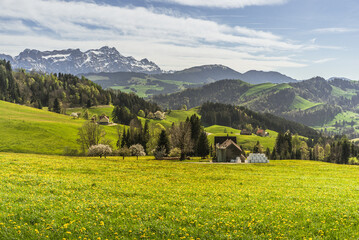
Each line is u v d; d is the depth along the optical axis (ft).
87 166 161.38
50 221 57.77
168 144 361.30
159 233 55.83
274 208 76.38
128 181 118.52
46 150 331.36
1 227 53.01
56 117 583.99
